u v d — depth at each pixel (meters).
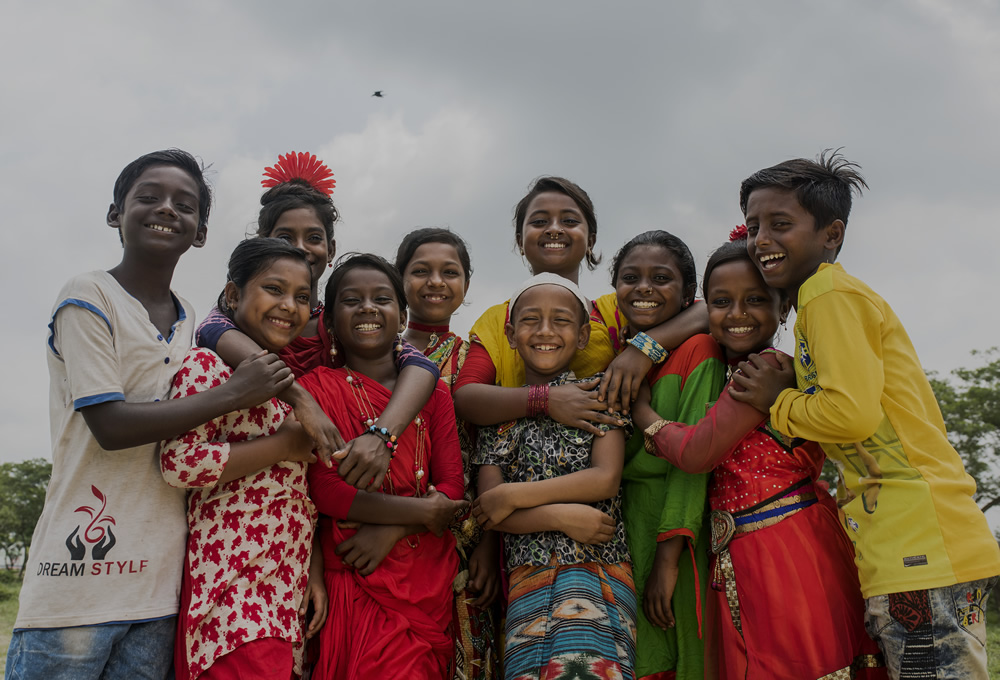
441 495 3.29
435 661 3.17
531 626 3.18
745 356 3.60
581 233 4.39
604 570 3.32
